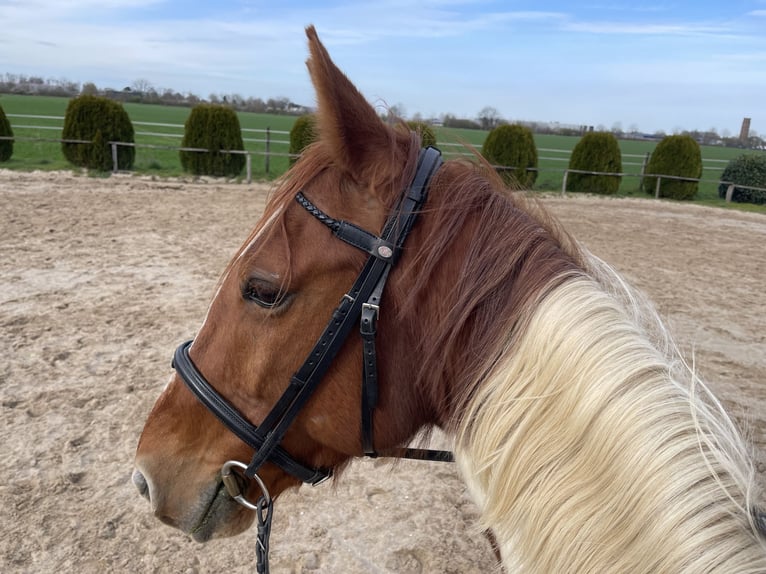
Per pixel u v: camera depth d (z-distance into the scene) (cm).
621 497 118
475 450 139
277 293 145
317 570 306
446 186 151
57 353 518
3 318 586
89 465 373
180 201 1280
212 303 162
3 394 446
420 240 146
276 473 169
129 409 437
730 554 109
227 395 157
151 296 674
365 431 152
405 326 146
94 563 299
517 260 143
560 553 123
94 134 1580
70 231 945
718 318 713
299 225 147
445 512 358
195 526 165
